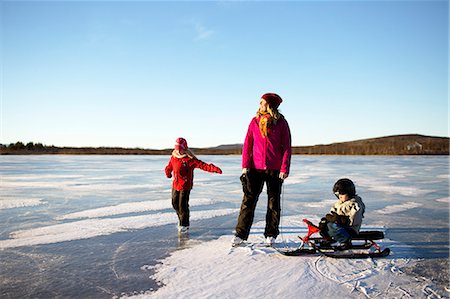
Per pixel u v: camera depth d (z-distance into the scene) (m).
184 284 3.22
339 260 3.87
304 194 9.25
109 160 34.94
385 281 3.29
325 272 3.51
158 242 4.62
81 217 6.18
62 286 3.20
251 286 3.17
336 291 3.07
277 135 4.35
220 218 6.15
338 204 4.17
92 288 3.15
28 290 3.11
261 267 3.65
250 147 4.48
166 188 10.43
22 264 3.78
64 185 11.12
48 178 13.60
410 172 17.88
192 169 5.21
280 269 3.59
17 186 10.81
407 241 4.68
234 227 5.48
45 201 7.91
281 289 3.11
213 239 4.78
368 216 6.39
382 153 76.06
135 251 4.24
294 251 4.02
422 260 3.90
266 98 4.41
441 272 3.53
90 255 4.09
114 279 3.35
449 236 4.96
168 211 6.74
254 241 4.64
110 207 7.14
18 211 6.73
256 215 6.51
